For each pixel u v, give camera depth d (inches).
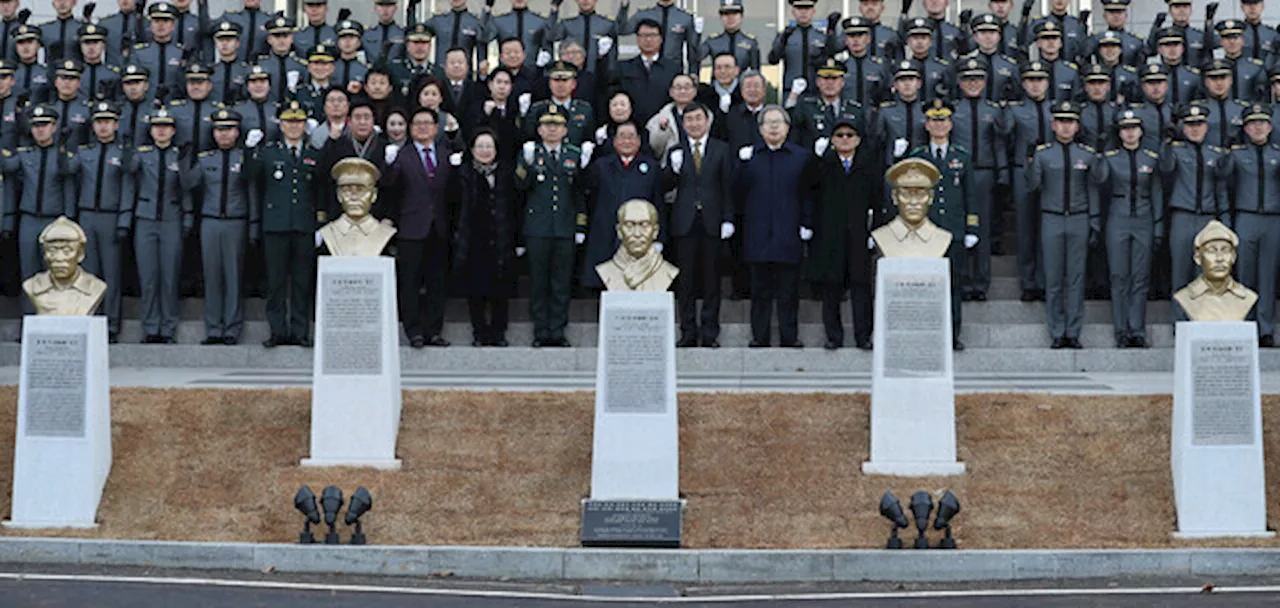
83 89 843.4
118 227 784.3
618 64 800.3
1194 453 541.0
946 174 749.3
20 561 525.0
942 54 868.6
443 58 868.6
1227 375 542.6
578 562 517.7
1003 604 468.8
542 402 610.9
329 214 757.9
